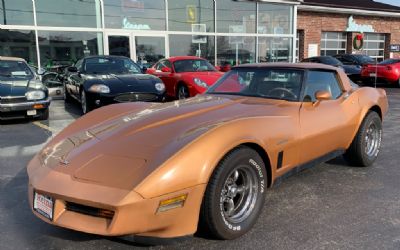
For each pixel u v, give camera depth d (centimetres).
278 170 314
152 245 268
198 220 254
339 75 423
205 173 243
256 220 291
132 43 1439
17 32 1212
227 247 267
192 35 1577
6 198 362
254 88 389
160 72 1021
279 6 1803
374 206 338
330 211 328
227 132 265
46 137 633
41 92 772
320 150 368
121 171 238
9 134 657
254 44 1756
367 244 271
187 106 340
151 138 267
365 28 2425
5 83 770
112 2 1382
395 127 714
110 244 274
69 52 1313
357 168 450
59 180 246
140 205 223
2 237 287
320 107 370
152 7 1473
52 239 283
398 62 1523
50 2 1262
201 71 988
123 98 741
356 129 422
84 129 324
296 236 283
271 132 300
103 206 224
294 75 381
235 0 1666
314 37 2216
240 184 286
